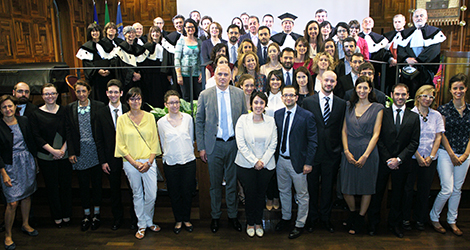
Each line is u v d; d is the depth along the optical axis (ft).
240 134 10.23
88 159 11.13
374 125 10.30
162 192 12.26
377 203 10.87
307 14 24.30
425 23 16.98
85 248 10.48
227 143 10.77
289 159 10.46
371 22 18.10
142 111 10.75
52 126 11.02
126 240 10.85
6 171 10.31
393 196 10.84
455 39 22.30
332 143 10.44
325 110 10.41
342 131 10.62
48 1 20.49
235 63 13.92
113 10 25.86
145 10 25.75
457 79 10.54
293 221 11.79
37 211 12.45
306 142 10.37
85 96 10.98
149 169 10.71
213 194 11.13
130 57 15.87
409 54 17.17
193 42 16.22
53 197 11.48
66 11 22.29
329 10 24.17
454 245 10.38
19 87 11.28
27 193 10.71
